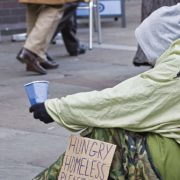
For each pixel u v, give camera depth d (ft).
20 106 27.50
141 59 28.96
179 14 12.96
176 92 12.36
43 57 34.63
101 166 12.87
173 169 12.57
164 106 12.50
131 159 12.77
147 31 13.04
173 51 12.57
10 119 25.58
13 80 32.78
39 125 24.75
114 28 54.34
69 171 13.25
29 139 23.03
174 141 12.64
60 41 45.83
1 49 43.21
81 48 40.91
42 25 33.55
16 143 22.58
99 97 12.87
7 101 28.37
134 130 12.84
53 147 22.15
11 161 20.71
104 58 39.58
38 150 21.80
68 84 31.68
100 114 12.92
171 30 12.88
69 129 13.43
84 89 30.63
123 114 12.76
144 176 12.61
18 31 48.65
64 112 13.21
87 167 13.02
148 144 12.67
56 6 33.73
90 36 43.01
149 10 28.17
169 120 12.50
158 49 12.91
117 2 54.29
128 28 54.34
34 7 34.47
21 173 19.66
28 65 33.86
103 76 33.83
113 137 12.98
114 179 12.92
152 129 12.67
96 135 13.14
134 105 12.64
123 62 38.11
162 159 12.50
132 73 34.63
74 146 13.28
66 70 35.53
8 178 19.26
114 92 12.83
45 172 13.87
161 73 12.48
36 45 33.65
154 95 12.50
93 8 48.32
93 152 13.01
